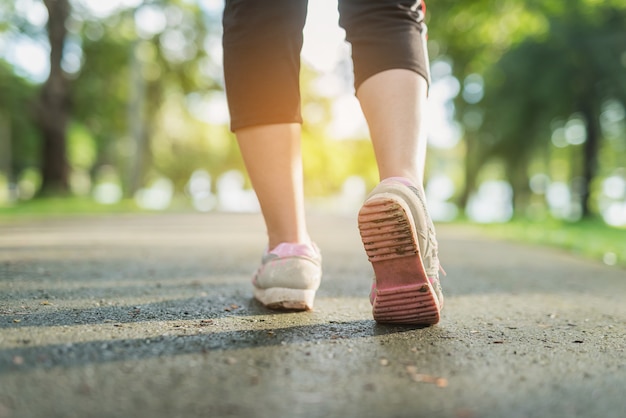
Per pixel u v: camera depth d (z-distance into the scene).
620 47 14.87
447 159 34.19
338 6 1.59
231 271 2.63
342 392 0.91
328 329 1.39
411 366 1.07
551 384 0.99
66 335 1.22
